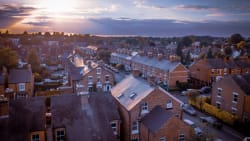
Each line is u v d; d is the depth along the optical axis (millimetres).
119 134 27078
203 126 32688
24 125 21578
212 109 39812
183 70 61688
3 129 20625
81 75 52469
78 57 81875
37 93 45219
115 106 27781
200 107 42781
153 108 27594
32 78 52031
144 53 86312
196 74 67875
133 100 28562
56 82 62250
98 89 52094
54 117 23578
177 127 24203
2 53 65500
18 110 23031
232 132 33250
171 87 60438
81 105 25250
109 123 24438
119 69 91625
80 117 24000
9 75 47500
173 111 28641
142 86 30547
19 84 46969
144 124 25906
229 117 35688
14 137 20266
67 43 191750
